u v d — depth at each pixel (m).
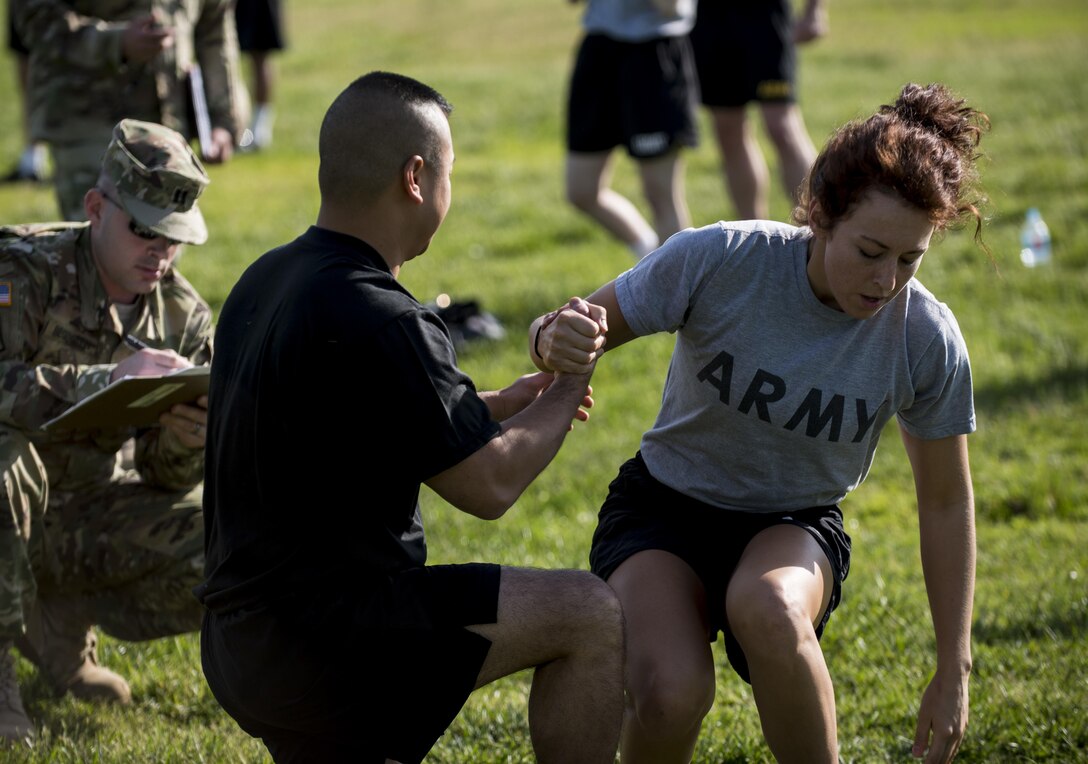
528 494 7.63
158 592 5.09
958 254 12.03
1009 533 7.05
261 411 3.49
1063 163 14.92
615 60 10.55
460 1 35.88
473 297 11.16
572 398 3.83
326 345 3.43
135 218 4.73
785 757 3.75
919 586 6.24
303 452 3.47
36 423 4.61
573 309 3.87
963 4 31.28
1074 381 9.16
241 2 17.78
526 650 3.70
